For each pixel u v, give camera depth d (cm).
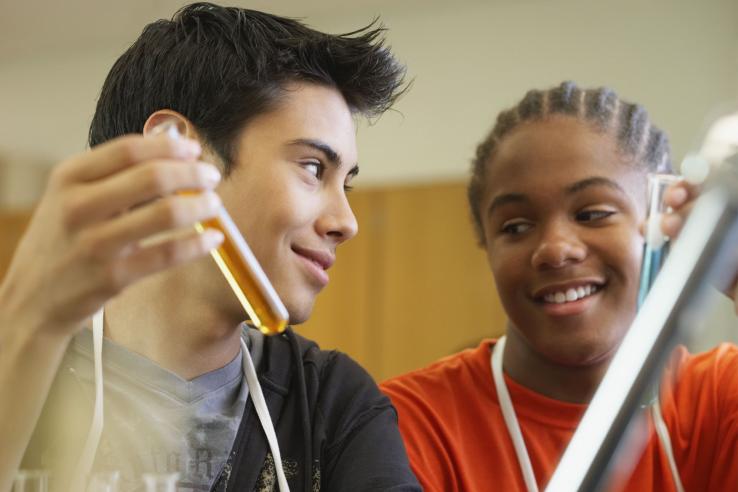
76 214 39
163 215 39
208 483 71
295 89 72
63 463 67
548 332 93
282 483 71
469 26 315
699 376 97
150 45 78
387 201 305
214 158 71
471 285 290
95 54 378
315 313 310
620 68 290
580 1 299
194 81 73
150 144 40
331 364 84
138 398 71
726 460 91
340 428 77
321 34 78
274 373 79
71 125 381
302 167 71
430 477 91
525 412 98
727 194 35
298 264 70
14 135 391
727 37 277
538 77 303
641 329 34
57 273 41
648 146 96
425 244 298
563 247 90
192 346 71
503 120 100
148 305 72
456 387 101
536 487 92
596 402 33
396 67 81
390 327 299
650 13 288
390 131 324
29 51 380
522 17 307
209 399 72
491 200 97
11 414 45
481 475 94
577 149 92
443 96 317
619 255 91
